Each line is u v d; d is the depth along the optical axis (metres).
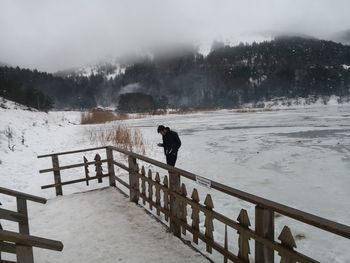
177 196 5.52
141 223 6.18
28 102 76.12
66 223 6.40
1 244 3.65
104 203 7.34
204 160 15.19
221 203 8.69
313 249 6.23
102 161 8.61
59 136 27.05
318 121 38.00
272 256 3.75
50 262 4.97
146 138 23.98
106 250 5.26
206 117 64.06
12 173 11.36
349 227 2.86
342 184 10.53
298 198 9.32
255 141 21.39
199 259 4.84
